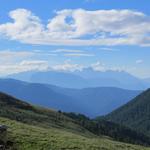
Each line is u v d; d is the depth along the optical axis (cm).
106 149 6675
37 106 14275
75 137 7656
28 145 5800
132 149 7900
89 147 6475
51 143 6131
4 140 5756
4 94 13500
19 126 7500
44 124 10781
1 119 8000
